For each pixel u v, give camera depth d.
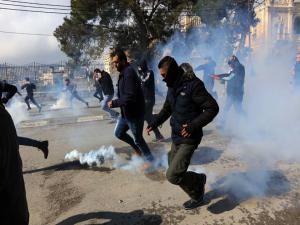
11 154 1.97
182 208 4.22
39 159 6.77
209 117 3.65
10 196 1.98
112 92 10.63
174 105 3.90
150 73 6.98
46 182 5.49
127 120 5.28
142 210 4.25
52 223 4.15
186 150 3.85
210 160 5.90
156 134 7.43
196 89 3.73
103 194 4.80
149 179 5.18
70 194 4.92
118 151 6.78
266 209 4.09
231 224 3.81
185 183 3.99
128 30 25.67
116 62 5.11
